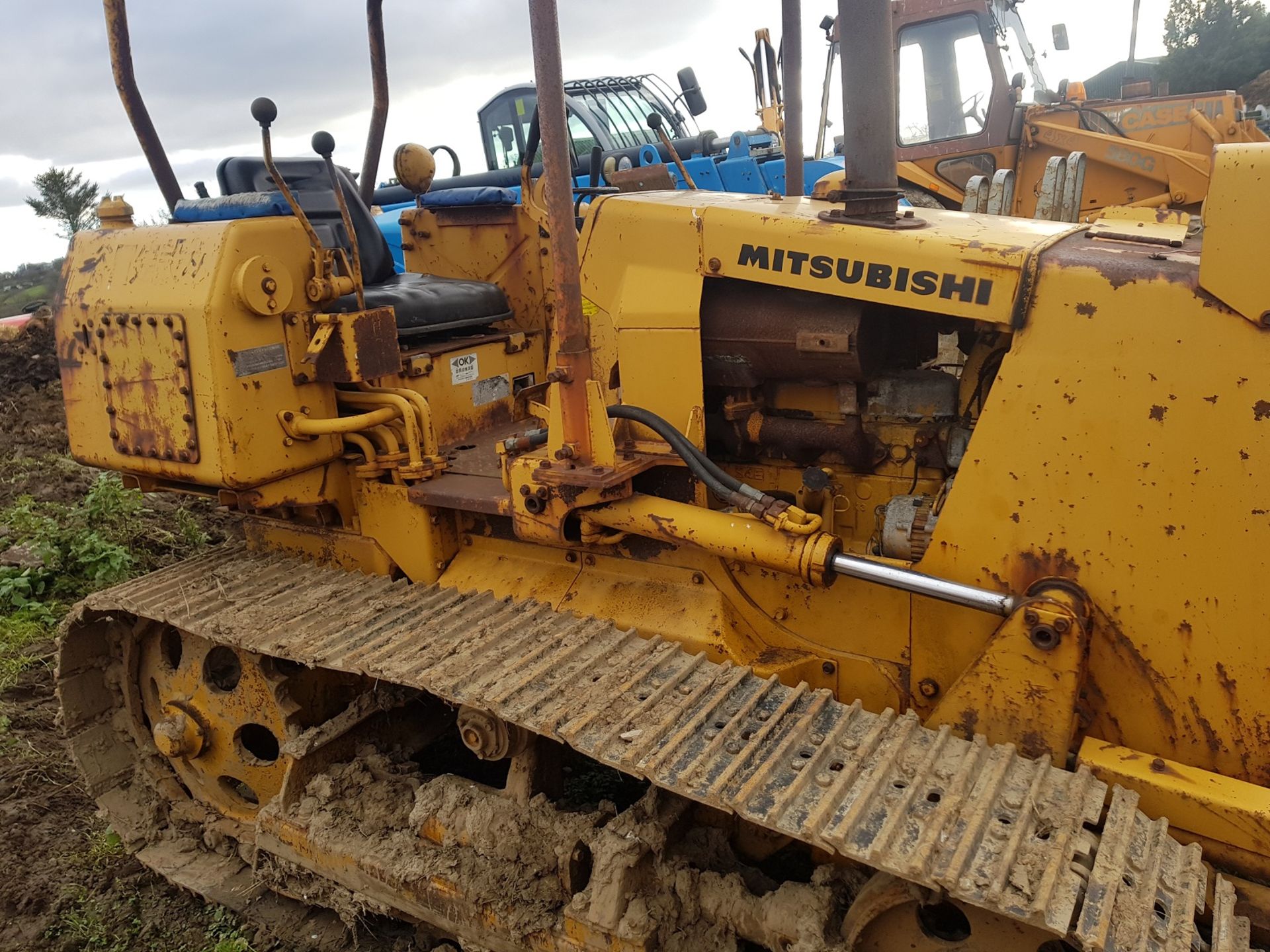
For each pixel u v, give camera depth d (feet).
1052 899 5.60
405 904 8.74
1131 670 7.02
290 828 9.42
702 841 8.18
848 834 6.08
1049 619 6.86
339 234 11.83
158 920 10.45
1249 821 6.34
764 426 8.75
